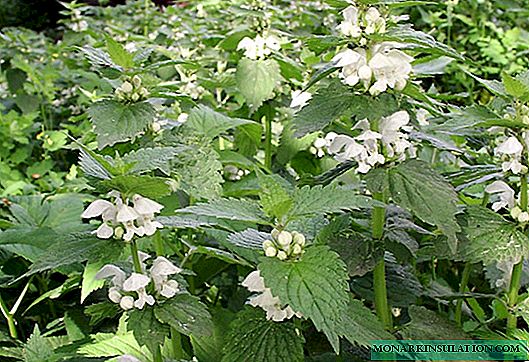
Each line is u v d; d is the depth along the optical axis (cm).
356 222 59
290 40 95
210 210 43
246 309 48
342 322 43
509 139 50
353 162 53
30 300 74
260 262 42
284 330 47
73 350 53
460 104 130
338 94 49
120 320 57
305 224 52
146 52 60
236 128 90
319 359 56
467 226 51
